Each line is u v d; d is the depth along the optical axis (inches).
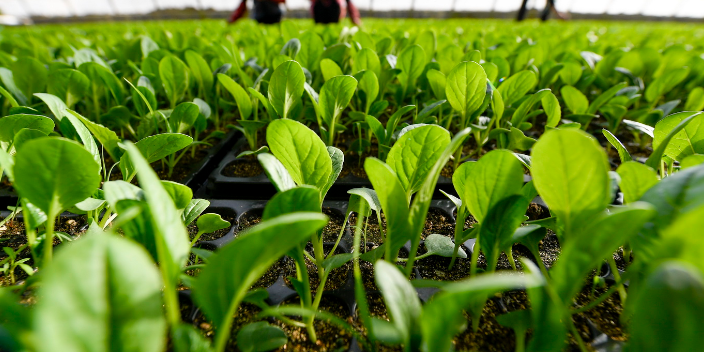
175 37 88.8
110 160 49.8
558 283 14.5
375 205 24.9
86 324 9.3
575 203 16.7
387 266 14.0
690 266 10.9
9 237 32.0
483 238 20.9
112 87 45.9
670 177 16.7
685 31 163.2
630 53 64.2
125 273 10.0
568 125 37.1
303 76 34.4
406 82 54.0
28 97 45.4
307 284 20.7
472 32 137.6
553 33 139.9
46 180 16.9
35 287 24.9
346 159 49.5
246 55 77.6
